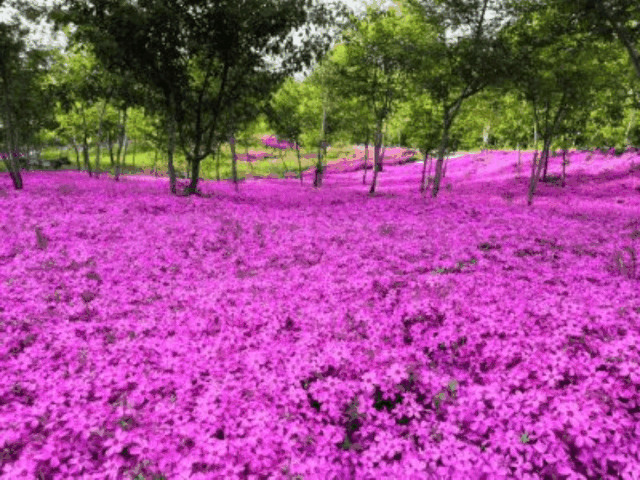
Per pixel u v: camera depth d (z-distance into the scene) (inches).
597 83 865.5
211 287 363.3
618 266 394.9
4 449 170.6
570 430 171.6
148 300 336.5
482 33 849.5
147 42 812.0
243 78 905.5
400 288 361.4
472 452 173.2
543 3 745.6
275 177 2207.2
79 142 1663.4
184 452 174.7
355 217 721.6
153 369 232.2
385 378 215.2
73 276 379.2
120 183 1184.2
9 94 842.8
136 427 186.2
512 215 724.7
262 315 298.4
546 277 377.1
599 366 220.5
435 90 925.8
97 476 160.7
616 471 168.6
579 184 1258.6
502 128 1594.5
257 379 220.5
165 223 589.6
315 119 1507.1
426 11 879.7
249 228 593.9
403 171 2137.1
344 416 205.3
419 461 169.5
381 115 1135.0
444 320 283.9
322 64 1257.4
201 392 212.1
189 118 963.3
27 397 209.5
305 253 480.4
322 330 275.1
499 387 205.9
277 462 171.3
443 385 212.5
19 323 276.8
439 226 627.5
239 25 804.0
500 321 273.9
